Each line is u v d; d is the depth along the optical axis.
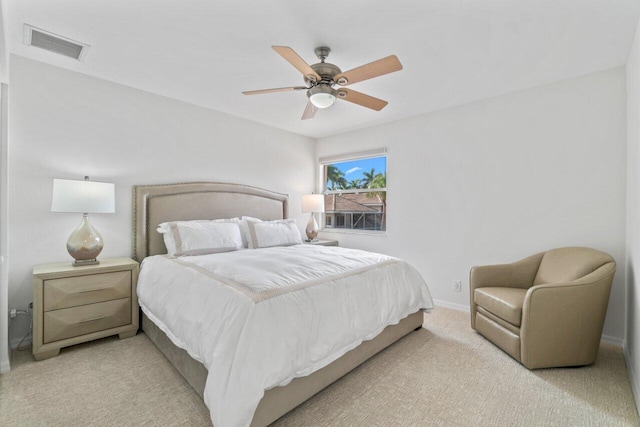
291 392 1.62
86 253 2.50
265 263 2.27
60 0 1.73
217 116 3.66
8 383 1.90
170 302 2.09
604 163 2.53
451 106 3.40
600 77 2.54
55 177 2.58
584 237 2.63
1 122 2.04
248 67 2.54
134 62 2.47
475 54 2.28
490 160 3.14
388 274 2.49
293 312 1.68
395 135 3.93
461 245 3.36
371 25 1.94
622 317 2.46
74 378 1.96
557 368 2.13
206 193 3.46
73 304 2.30
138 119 3.03
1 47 1.76
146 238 3.02
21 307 2.42
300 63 1.93
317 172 4.95
